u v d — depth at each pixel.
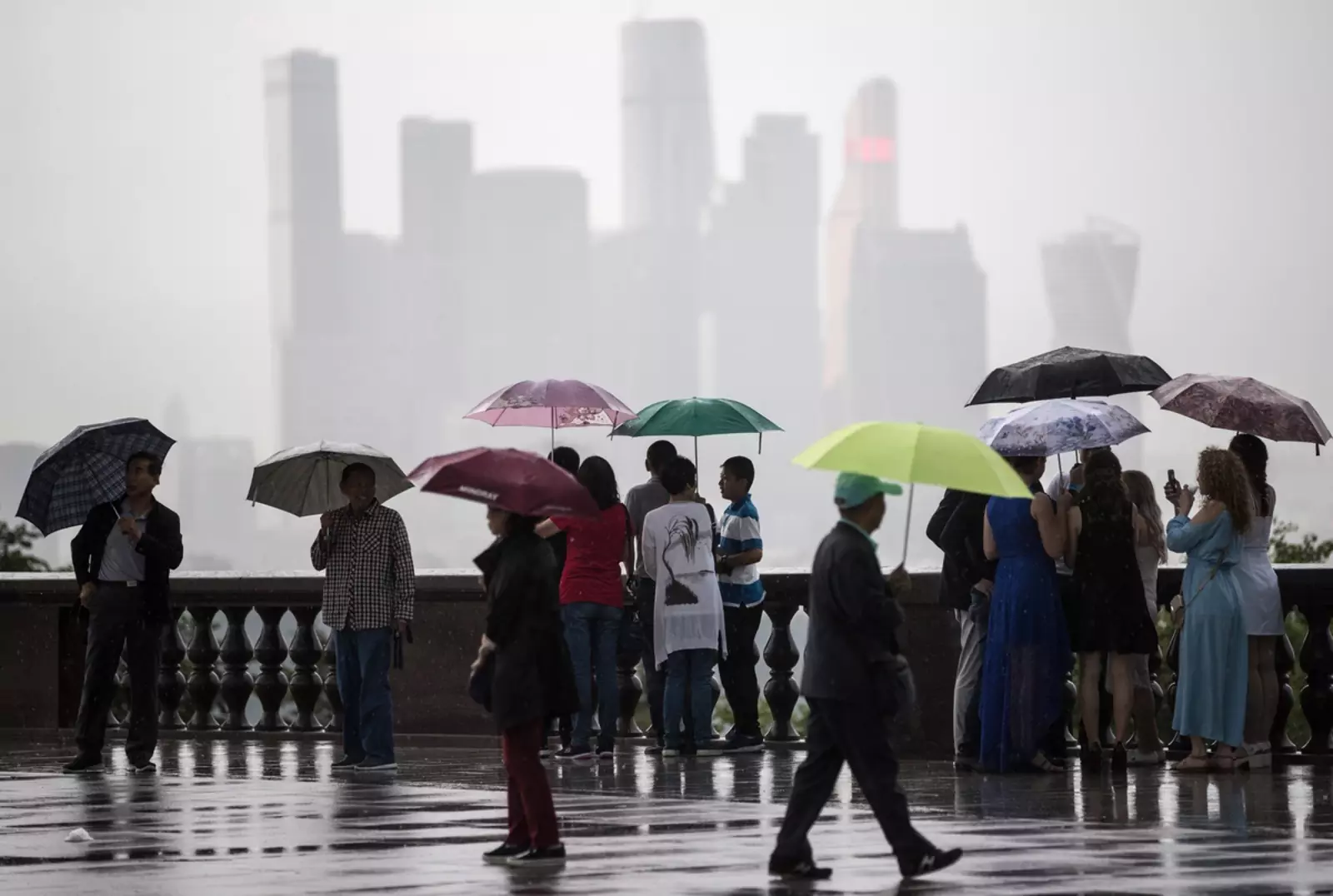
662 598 24.66
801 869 14.58
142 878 15.09
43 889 14.52
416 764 25.03
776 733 26.45
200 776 23.62
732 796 20.55
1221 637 22.08
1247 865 15.04
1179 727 22.36
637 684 27.84
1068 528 22.38
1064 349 24.70
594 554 24.59
